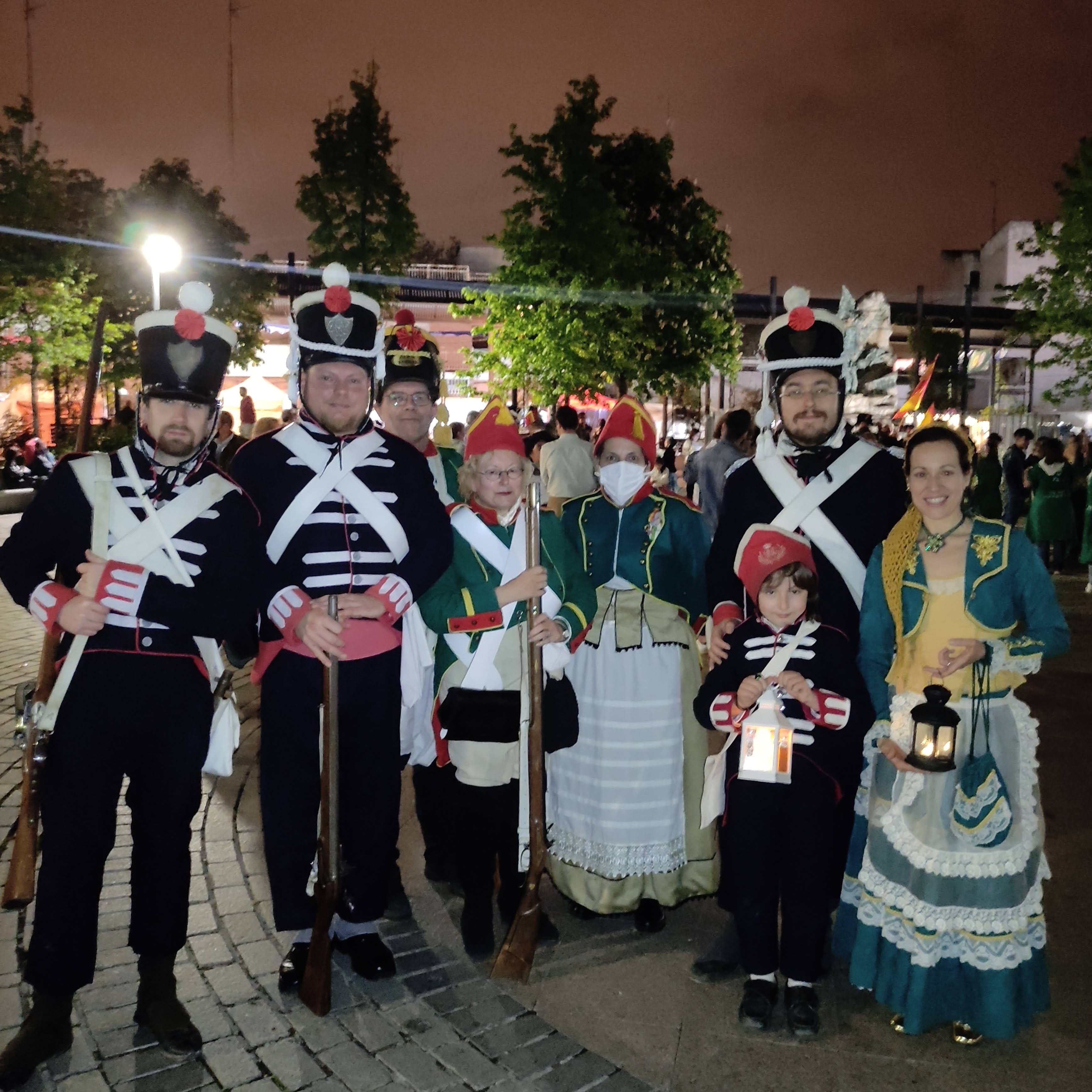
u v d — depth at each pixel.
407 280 30.73
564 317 16.14
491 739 3.24
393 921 3.55
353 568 3.02
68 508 2.68
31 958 2.65
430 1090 2.58
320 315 3.01
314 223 19.89
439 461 4.05
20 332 18.92
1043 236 18.70
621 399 3.66
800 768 2.93
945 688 2.73
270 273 23.19
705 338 20.38
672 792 3.53
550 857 3.70
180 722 2.75
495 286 16.64
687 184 19.42
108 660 2.67
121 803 4.41
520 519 3.37
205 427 2.73
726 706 3.02
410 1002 3.00
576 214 16.05
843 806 3.31
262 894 3.62
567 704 3.31
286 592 2.94
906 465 2.95
